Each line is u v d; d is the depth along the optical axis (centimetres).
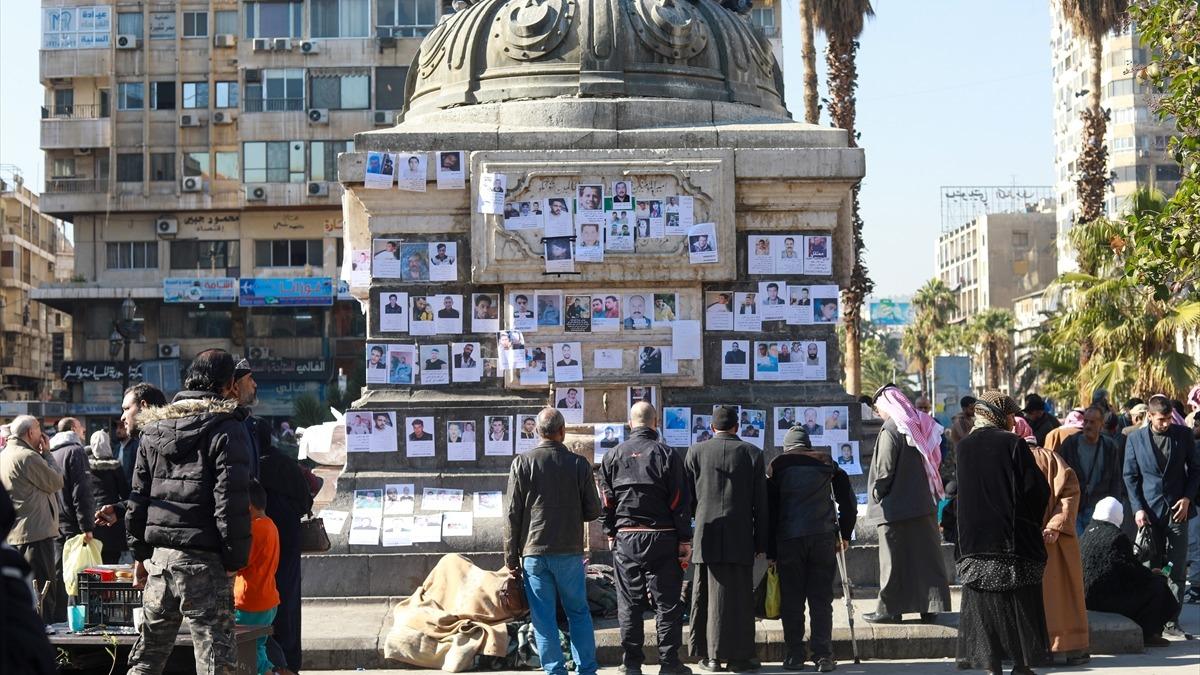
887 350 13975
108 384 4950
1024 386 6900
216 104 4969
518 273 1123
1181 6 1257
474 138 1133
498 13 1233
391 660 915
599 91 1179
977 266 11538
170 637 712
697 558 900
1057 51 8869
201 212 4997
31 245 7469
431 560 1055
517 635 916
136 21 5009
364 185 1117
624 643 880
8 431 1156
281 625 826
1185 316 2561
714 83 1236
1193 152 1266
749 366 1140
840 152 1130
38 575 1056
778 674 899
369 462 1114
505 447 1121
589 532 1082
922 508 971
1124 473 1178
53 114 5034
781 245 1144
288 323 4969
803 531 907
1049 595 916
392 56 4906
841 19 3120
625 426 1104
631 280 1129
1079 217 3331
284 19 4928
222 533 685
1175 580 1160
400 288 1136
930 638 948
